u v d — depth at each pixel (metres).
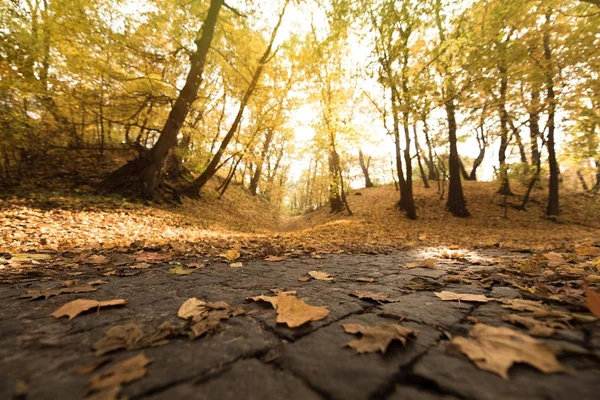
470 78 8.45
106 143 14.84
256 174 28.73
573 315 1.29
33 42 8.95
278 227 17.92
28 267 2.95
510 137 13.93
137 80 10.27
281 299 1.69
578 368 0.87
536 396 0.76
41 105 9.91
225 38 12.41
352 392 0.80
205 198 15.88
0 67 7.99
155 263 3.37
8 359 0.99
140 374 0.87
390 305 1.70
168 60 10.42
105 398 0.75
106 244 5.16
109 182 10.98
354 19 10.20
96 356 1.02
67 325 1.34
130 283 2.29
